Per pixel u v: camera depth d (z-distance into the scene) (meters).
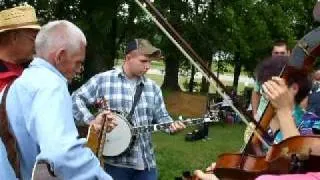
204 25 19.55
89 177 2.34
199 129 8.18
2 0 17.05
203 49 19.66
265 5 20.44
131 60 4.51
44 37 2.55
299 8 21.23
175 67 20.36
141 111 4.54
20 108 2.46
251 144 2.73
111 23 17.22
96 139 4.21
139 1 3.07
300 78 2.54
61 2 17.28
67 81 2.62
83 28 16.78
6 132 2.47
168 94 15.66
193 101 14.88
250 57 21.03
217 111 5.11
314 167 2.21
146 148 4.57
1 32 3.11
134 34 18.86
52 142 2.27
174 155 9.35
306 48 2.41
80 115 4.48
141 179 4.57
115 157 4.47
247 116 2.98
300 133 2.47
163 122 4.63
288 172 2.27
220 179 2.66
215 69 22.91
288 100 2.35
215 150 10.14
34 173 2.27
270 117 2.67
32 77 2.48
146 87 4.59
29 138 2.46
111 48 18.19
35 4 17.14
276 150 2.32
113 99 4.52
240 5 19.98
